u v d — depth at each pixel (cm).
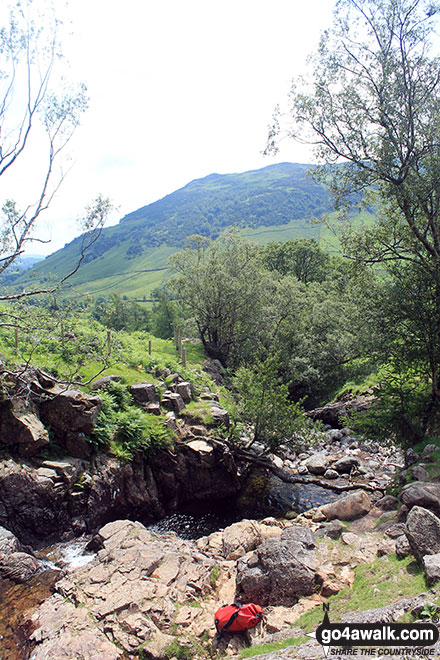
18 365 1432
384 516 1104
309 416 2730
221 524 1502
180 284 3459
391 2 1465
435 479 1160
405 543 846
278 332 3434
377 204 1814
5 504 1195
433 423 1608
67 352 1814
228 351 3584
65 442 1408
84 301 1477
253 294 3328
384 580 759
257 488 1767
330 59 1609
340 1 1513
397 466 1875
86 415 1427
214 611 851
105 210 1359
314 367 3262
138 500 1495
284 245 5888
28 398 1368
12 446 1293
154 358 2336
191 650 732
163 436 1639
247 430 1877
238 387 1911
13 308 1381
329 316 3262
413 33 1488
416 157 1503
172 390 2061
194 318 3566
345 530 1066
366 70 1585
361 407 2480
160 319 4906
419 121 1529
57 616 827
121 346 2325
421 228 1716
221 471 1731
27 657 740
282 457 2053
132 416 1641
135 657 721
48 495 1248
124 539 1136
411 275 1614
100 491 1375
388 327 1645
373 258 1772
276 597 831
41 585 1003
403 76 1483
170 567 982
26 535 1209
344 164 1653
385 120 1558
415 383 1770
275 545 914
